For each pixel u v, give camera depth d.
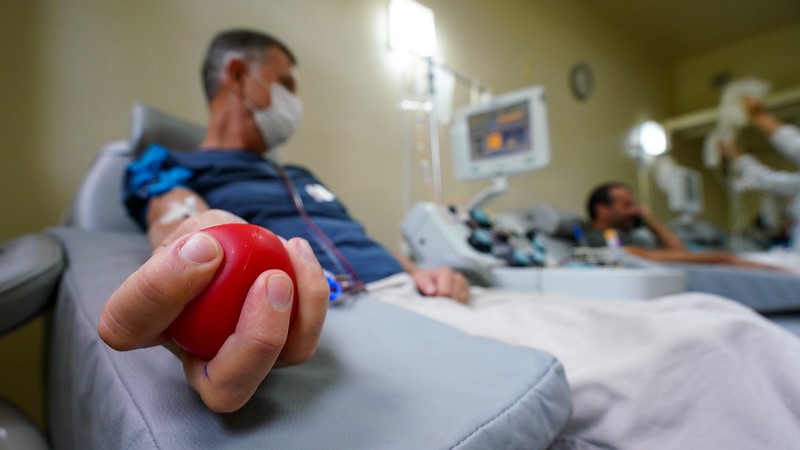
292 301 0.21
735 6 3.65
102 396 0.28
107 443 0.25
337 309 0.46
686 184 3.05
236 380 0.20
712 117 4.14
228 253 0.22
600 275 0.83
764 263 1.55
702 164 4.89
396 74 1.97
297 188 0.87
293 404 0.25
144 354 0.30
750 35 4.16
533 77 2.79
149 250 0.57
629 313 0.49
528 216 1.98
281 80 0.94
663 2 3.53
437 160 1.59
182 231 0.29
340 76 1.76
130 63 1.22
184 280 0.19
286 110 0.92
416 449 0.22
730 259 1.48
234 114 0.90
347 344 0.35
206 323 0.21
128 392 0.25
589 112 3.34
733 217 4.78
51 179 1.06
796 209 2.46
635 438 0.37
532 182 2.70
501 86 2.53
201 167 0.77
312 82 1.67
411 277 0.76
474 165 1.41
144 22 1.26
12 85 1.02
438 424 0.24
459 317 0.56
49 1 1.09
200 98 1.37
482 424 0.25
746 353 0.41
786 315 1.12
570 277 0.88
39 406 1.01
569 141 3.09
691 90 4.67
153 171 0.72
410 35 1.61
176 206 0.61
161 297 0.19
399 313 0.45
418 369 0.32
